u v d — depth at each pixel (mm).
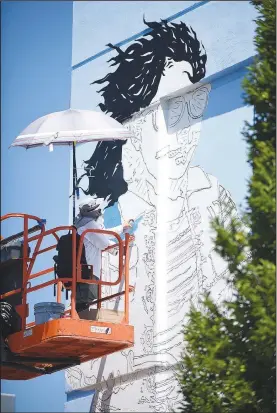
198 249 22578
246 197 17438
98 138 21609
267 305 16844
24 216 20969
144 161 24094
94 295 21125
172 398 22438
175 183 23438
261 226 17234
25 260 20922
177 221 23234
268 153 17438
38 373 22656
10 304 21172
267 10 18344
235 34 22359
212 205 22406
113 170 24938
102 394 24312
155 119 23984
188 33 23375
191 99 23359
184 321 22656
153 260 23422
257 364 17422
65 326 20062
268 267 16875
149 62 24359
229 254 17328
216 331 17484
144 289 23547
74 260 20375
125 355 23734
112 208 24797
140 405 23203
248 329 17500
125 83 24922
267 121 17859
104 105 25391
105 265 24703
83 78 26062
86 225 21438
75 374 25094
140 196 24062
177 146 23516
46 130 21750
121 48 25156
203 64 22906
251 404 17359
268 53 18078
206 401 17469
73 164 24594
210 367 17234
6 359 21219
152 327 23156
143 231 23844
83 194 25641
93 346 20891
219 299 21797
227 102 22484
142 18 24641
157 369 22906
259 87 17906
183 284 22844
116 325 20547
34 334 20484
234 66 22281
